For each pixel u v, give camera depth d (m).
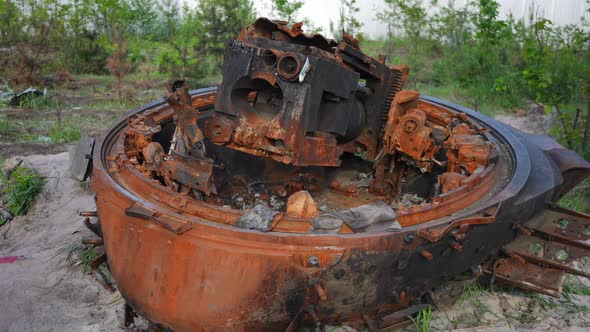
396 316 3.44
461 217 3.22
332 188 4.98
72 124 8.67
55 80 11.62
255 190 4.83
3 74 11.35
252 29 4.12
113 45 12.96
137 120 4.42
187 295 2.99
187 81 11.05
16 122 8.74
